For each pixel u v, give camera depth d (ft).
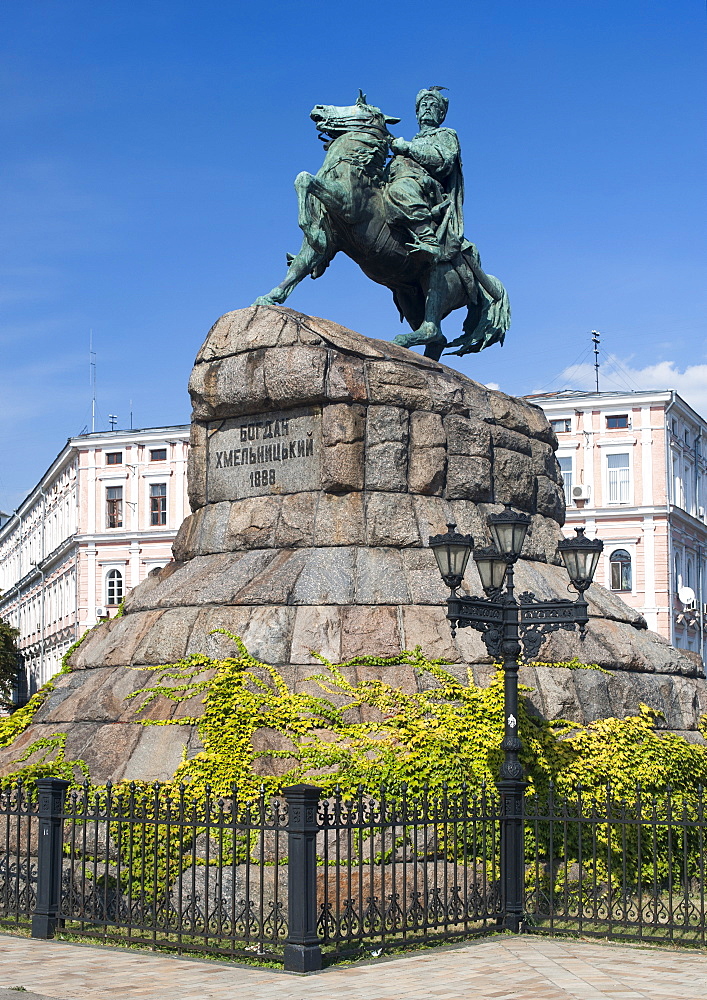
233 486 45.83
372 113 50.80
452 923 30.83
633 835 36.91
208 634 40.19
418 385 44.73
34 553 226.38
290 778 34.86
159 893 32.86
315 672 38.65
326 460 43.16
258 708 36.99
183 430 180.86
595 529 159.02
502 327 55.21
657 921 30.63
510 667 33.42
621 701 41.78
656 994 24.86
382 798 31.07
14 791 37.32
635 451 158.92
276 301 47.96
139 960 28.71
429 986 25.67
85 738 38.93
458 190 53.06
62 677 44.78
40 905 31.96
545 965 27.89
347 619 40.04
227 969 27.66
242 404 45.24
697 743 43.21
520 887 32.40
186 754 36.22
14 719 43.50
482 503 45.93
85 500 184.75
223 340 46.11
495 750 36.99
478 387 47.83
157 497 182.19
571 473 161.07
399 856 33.42
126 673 40.65
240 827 28.81
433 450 44.39
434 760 35.88
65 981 26.35
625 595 157.58
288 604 40.81
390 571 41.57
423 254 50.93
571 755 37.81
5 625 195.11
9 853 34.32
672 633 156.25
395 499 43.29
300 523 43.32
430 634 39.96
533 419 50.01
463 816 31.42
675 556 160.45
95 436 184.24
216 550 45.24
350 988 25.52
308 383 43.37
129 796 33.04
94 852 32.86
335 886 31.99
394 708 37.50
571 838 36.06
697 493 172.45
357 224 49.80
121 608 46.70
